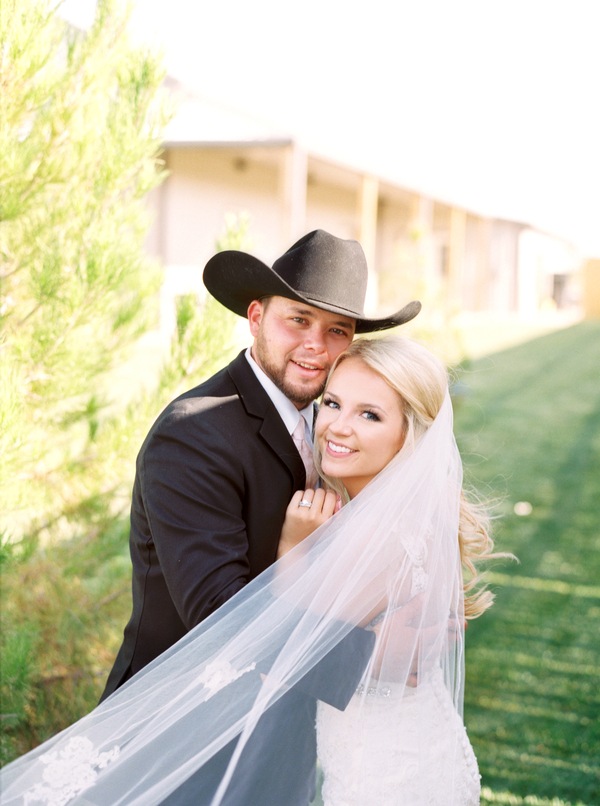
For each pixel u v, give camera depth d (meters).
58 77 2.82
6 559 2.55
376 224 21.47
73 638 3.14
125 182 2.96
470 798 2.23
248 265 2.12
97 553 3.15
